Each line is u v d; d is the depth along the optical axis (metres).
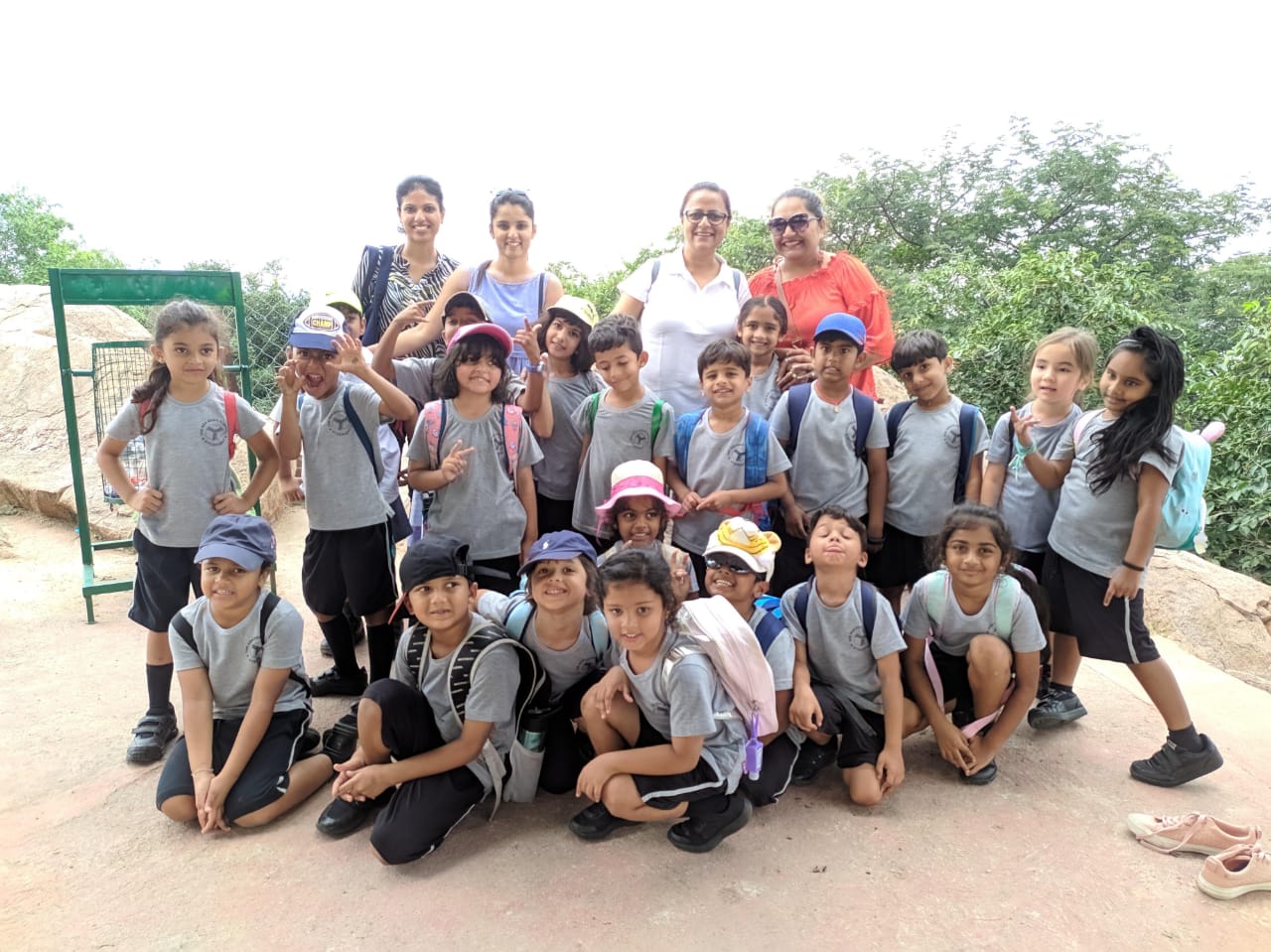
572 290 14.52
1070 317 8.47
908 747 2.91
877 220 18.36
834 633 2.67
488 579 3.01
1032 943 1.92
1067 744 2.92
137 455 4.00
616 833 2.34
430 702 2.39
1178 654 3.89
